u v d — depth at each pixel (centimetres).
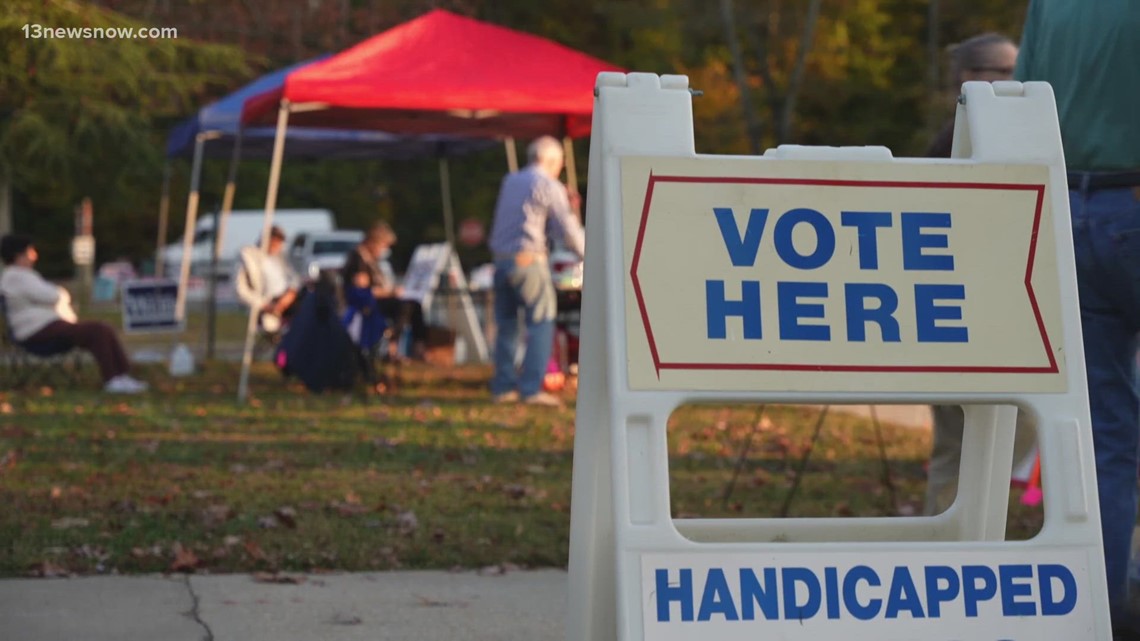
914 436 1016
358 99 1170
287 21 2400
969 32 2856
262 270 1652
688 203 315
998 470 371
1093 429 424
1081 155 418
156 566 554
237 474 772
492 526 646
